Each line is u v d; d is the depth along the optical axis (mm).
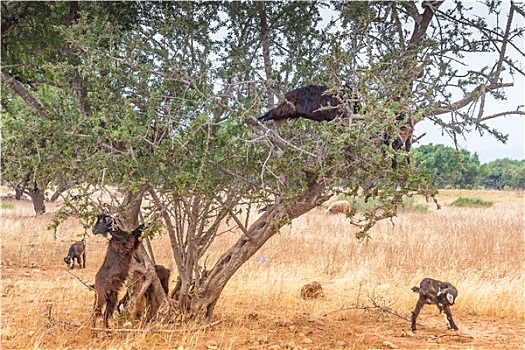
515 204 38812
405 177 6363
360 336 7766
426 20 7980
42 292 10242
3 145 7109
